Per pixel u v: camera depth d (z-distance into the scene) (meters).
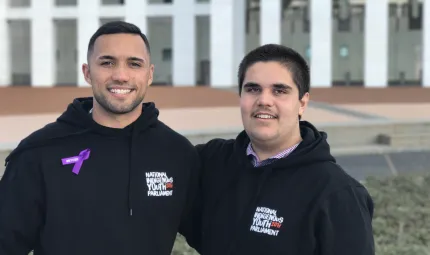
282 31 36.88
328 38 31.05
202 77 34.94
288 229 2.12
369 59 30.95
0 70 33.56
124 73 2.31
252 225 2.21
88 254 2.25
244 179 2.33
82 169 2.30
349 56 37.47
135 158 2.37
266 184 2.25
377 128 12.55
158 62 36.91
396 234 5.39
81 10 33.06
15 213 2.25
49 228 2.25
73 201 2.26
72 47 37.16
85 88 29.45
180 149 2.52
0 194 2.30
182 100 20.72
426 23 30.94
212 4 31.33
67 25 36.78
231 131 10.53
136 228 2.31
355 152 11.54
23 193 2.26
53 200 2.25
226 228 2.32
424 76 31.25
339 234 2.04
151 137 2.46
